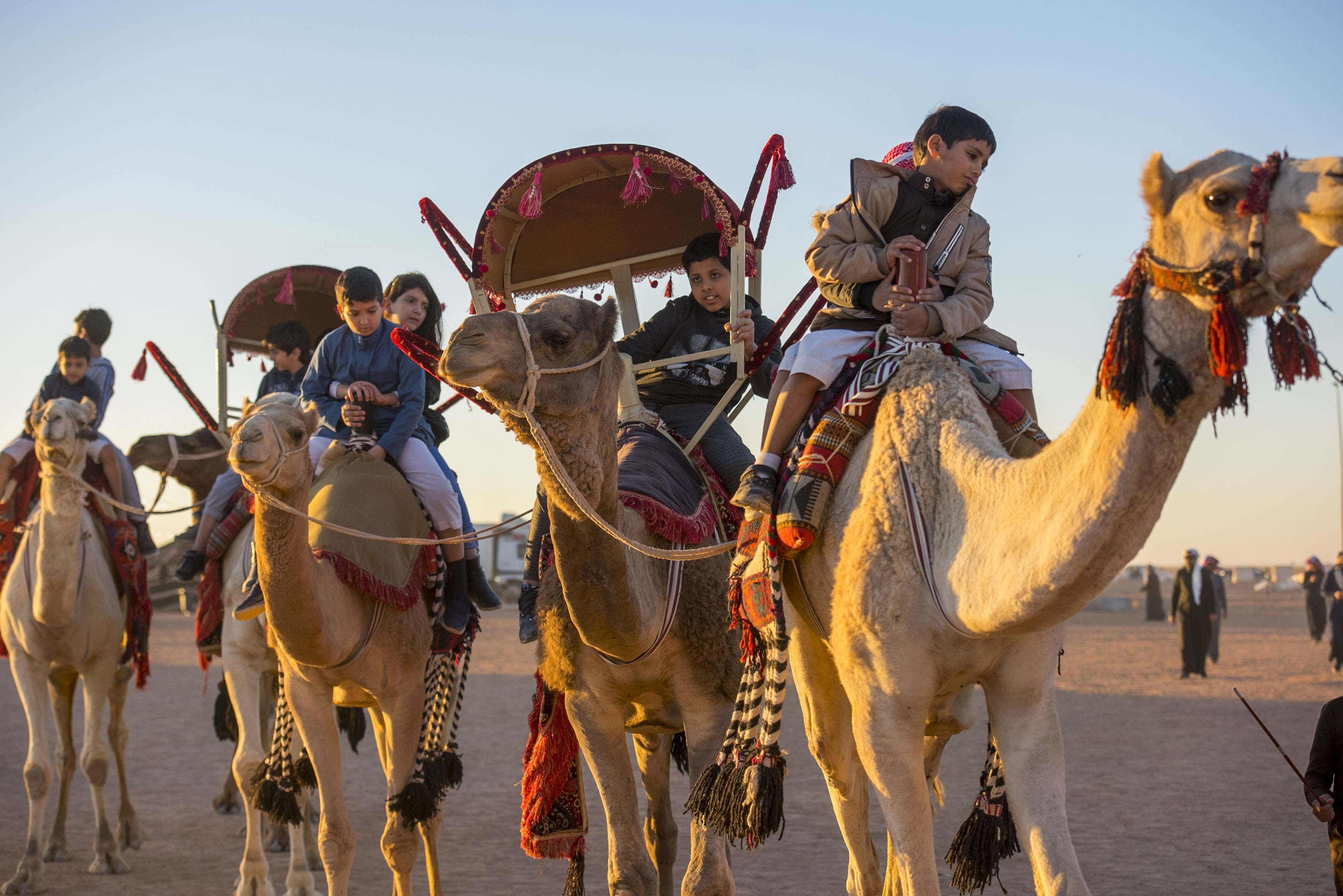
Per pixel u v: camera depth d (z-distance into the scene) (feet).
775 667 13.79
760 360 19.75
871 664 13.00
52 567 26.16
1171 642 110.01
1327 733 18.26
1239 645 102.37
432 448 23.81
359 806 35.12
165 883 25.54
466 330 14.16
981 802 13.73
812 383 15.02
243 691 24.64
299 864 24.12
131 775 40.63
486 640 121.70
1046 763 12.62
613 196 21.75
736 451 20.04
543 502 19.26
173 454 33.24
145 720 56.80
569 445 14.88
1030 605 11.26
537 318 14.56
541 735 17.90
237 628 24.85
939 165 15.35
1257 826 29.76
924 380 13.66
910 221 15.24
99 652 27.30
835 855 27.89
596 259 23.20
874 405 14.01
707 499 18.98
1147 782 36.22
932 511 12.81
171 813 33.71
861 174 15.26
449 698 22.41
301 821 21.62
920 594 12.71
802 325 18.99
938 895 12.85
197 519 33.81
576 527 15.55
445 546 22.85
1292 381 9.80
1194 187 10.03
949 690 13.23
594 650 16.85
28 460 30.76
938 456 12.97
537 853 17.70
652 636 16.53
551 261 22.95
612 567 15.72
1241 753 41.83
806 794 36.45
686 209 22.31
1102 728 48.75
